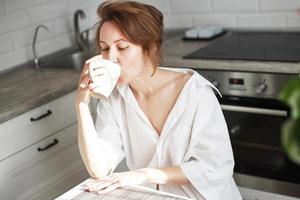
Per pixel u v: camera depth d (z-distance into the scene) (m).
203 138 1.57
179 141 1.62
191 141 1.59
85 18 3.43
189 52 2.79
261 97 2.44
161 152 1.64
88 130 1.60
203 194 1.55
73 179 2.61
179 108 1.61
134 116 1.68
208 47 2.85
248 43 2.82
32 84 2.60
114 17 1.52
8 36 2.96
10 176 2.25
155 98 1.68
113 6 1.54
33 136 2.34
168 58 2.70
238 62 2.46
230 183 1.67
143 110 1.70
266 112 2.40
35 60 3.01
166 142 1.64
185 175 1.53
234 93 2.52
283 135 0.53
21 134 2.28
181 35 3.31
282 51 2.54
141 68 1.57
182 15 3.42
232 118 2.58
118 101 1.73
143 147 1.70
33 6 3.09
